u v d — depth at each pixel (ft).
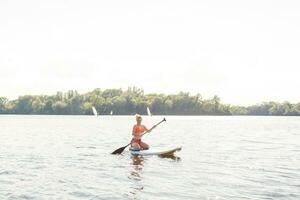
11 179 39.70
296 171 45.39
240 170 46.01
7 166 48.62
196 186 36.42
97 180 39.42
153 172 44.52
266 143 86.94
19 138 99.66
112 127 174.70
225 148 73.26
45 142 85.97
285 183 37.81
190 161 54.13
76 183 37.81
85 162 52.90
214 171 45.21
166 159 56.34
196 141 90.79
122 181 38.88
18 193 33.45
